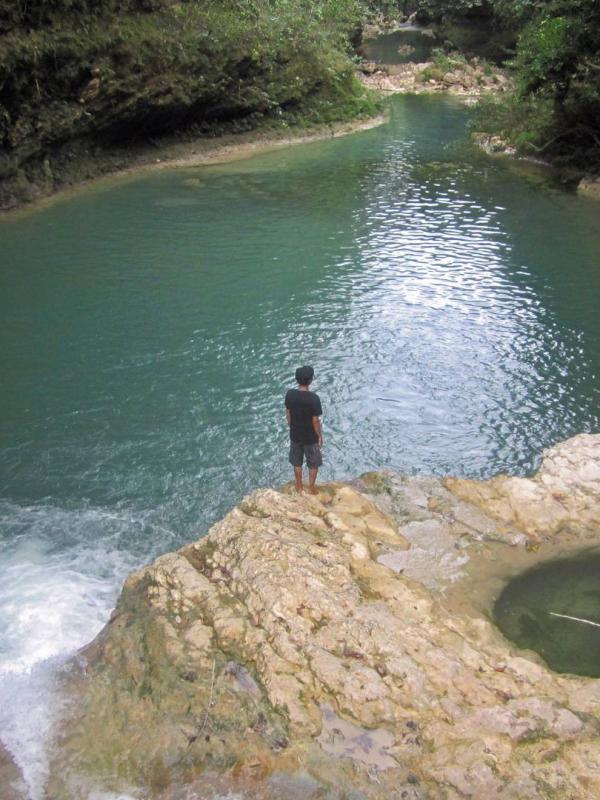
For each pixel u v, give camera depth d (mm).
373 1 61281
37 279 18375
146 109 28281
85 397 13523
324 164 29984
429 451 12039
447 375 14188
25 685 7781
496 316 16578
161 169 29031
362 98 38500
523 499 10414
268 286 18109
